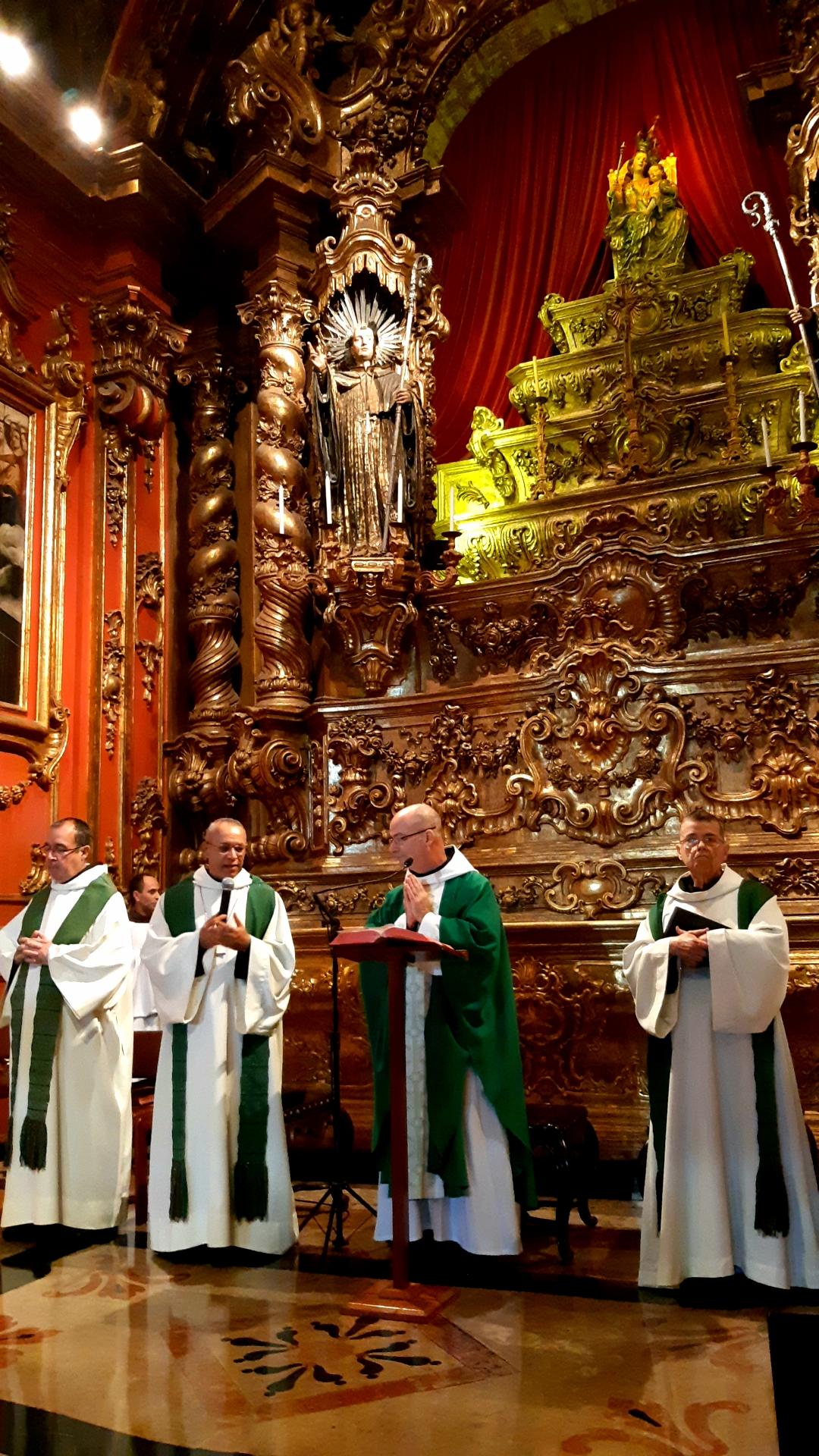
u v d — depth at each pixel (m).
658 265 8.20
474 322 8.77
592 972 5.66
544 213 8.69
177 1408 2.98
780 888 5.56
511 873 6.20
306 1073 6.23
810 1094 5.15
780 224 7.93
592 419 8.01
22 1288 4.06
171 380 8.29
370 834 6.87
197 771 7.42
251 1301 3.88
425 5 8.01
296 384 7.65
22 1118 4.82
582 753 6.21
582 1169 4.52
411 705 6.80
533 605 6.61
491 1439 2.77
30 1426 2.89
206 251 8.33
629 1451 2.69
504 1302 3.82
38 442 7.23
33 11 7.47
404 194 7.95
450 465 8.41
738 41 7.89
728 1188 4.00
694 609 6.22
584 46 8.21
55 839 5.14
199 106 8.41
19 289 7.29
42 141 7.29
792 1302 3.78
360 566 6.99
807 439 6.08
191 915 4.74
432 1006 4.29
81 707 7.28
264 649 7.27
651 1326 3.56
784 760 5.76
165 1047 4.64
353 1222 4.96
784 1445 2.71
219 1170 4.42
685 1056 4.06
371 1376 3.18
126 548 7.60
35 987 4.94
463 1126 4.23
